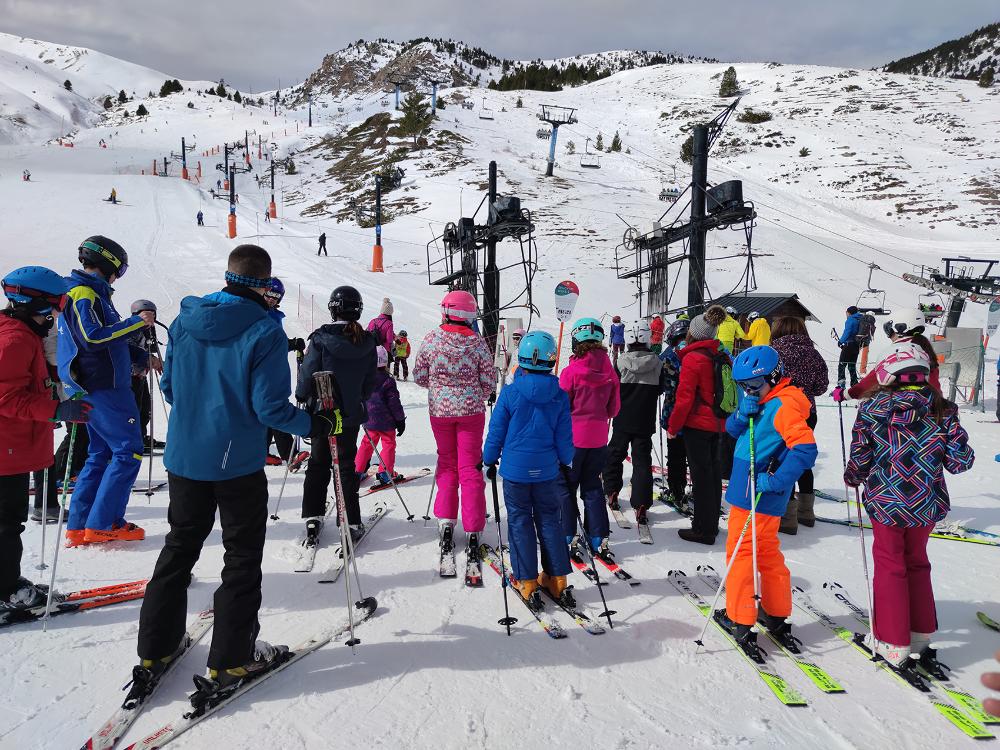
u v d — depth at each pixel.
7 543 3.23
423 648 3.14
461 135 63.34
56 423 3.40
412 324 19.38
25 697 2.63
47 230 31.12
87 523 4.21
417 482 6.18
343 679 2.85
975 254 32.75
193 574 3.90
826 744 2.51
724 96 81.00
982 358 10.76
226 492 2.69
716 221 10.70
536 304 22.73
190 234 34.44
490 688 2.81
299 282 24.70
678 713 2.68
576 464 4.33
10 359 3.02
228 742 2.41
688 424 4.70
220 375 2.62
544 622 3.38
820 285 25.73
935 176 48.28
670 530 5.02
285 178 65.69
